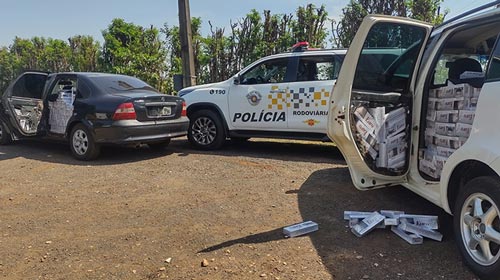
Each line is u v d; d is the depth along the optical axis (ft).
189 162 21.84
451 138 11.86
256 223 13.17
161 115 22.79
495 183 9.12
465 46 13.33
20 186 17.83
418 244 11.30
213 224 13.15
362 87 13.03
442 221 12.93
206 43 42.24
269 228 12.75
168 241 11.96
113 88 23.02
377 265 10.19
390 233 12.10
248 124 24.17
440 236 11.49
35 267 10.59
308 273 9.90
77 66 54.13
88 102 22.26
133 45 48.78
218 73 42.09
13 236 12.54
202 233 12.45
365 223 12.23
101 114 21.59
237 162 21.66
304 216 13.69
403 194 15.70
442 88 12.44
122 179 18.66
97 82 23.08
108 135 21.39
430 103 13.15
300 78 22.58
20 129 26.11
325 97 21.66
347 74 12.76
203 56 42.09
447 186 10.77
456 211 10.30
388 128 13.38
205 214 14.05
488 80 9.52
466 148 9.85
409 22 13.14
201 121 25.67
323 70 22.08
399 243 11.42
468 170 10.39
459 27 12.07
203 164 21.31
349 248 11.18
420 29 13.42
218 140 25.23
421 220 12.13
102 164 21.75
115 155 24.07
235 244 11.62
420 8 34.47
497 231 9.09
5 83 61.62
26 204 15.44
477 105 9.75
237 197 15.78
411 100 13.64
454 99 11.80
